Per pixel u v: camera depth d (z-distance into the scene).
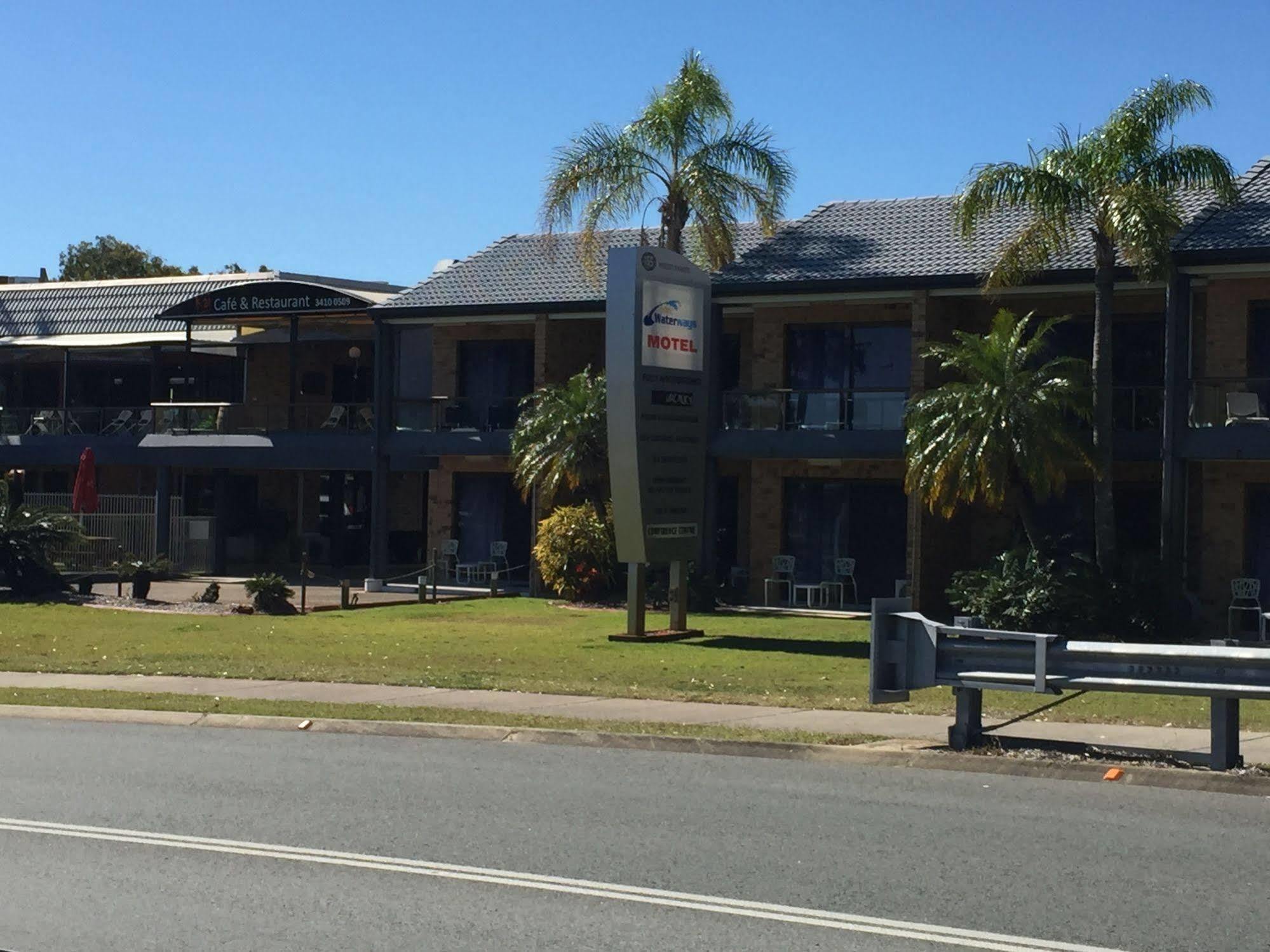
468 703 15.84
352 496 42.75
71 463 39.47
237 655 20.64
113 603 29.12
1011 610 23.84
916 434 24.59
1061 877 8.24
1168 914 7.48
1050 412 23.53
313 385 41.88
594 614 28.12
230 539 42.69
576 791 10.98
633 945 6.93
